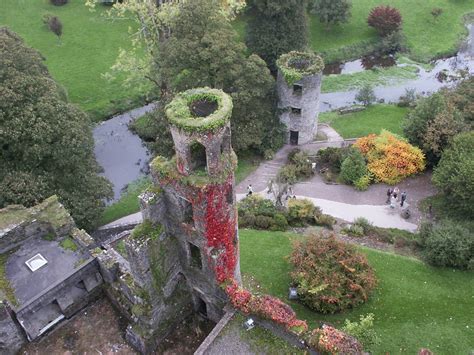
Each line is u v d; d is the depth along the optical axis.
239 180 51.09
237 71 50.03
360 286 33.44
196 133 23.59
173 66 50.34
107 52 71.19
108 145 58.84
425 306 33.81
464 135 43.66
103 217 48.66
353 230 41.62
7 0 82.31
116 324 32.47
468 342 31.33
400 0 83.19
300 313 33.84
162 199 27.56
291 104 53.16
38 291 30.69
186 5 49.66
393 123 58.00
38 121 39.03
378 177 48.38
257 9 63.16
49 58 70.00
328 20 74.56
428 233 38.88
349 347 25.80
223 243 28.38
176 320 32.19
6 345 30.23
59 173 41.69
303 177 50.22
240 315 28.98
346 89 68.19
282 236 41.00
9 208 33.53
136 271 28.56
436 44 74.94
